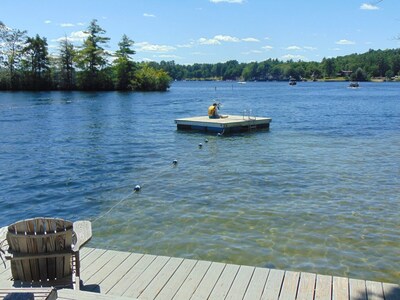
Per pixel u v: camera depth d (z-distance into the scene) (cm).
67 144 2128
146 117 3562
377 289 563
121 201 1146
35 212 1074
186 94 8000
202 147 2012
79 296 414
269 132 2570
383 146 2017
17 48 8288
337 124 3022
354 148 1958
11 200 1175
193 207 1077
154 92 8712
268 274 609
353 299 537
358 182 1313
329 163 1603
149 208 1077
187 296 546
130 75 8875
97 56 8594
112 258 668
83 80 8556
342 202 1108
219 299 538
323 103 5509
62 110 4228
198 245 838
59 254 496
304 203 1099
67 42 8575
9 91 8138
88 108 4512
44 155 1828
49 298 370
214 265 641
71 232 501
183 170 1508
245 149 1942
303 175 1405
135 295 549
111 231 922
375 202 1108
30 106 4691
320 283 580
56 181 1374
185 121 2650
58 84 8631
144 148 2002
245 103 5572
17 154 1852
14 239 487
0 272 596
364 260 772
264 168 1520
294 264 755
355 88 11400
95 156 1802
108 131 2636
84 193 1234
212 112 2747
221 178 1377
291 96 7444
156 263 649
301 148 1961
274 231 907
